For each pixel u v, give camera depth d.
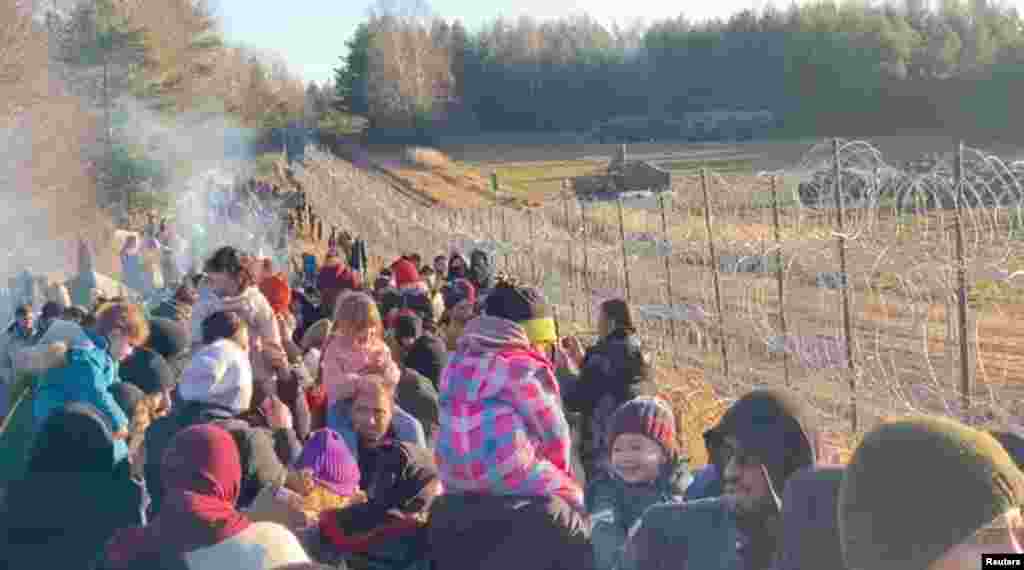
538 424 4.27
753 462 3.25
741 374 9.92
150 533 3.77
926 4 83.19
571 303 15.42
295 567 2.92
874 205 7.89
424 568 4.56
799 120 93.31
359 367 6.17
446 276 15.53
